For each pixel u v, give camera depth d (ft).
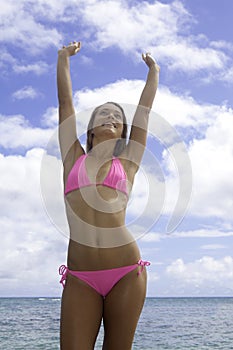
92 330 11.44
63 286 11.94
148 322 104.68
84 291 11.44
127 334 11.43
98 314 11.57
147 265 11.94
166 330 85.46
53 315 124.98
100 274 11.35
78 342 11.18
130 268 11.47
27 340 68.33
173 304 225.15
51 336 72.38
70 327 11.27
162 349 62.59
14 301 241.35
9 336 72.90
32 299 263.70
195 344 66.85
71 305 11.38
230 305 211.20
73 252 11.64
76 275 11.51
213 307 206.90
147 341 71.00
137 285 11.49
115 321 11.48
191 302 240.94
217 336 75.61
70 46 13.83
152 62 14.24
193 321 108.27
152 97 13.61
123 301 11.38
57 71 13.47
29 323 94.99
